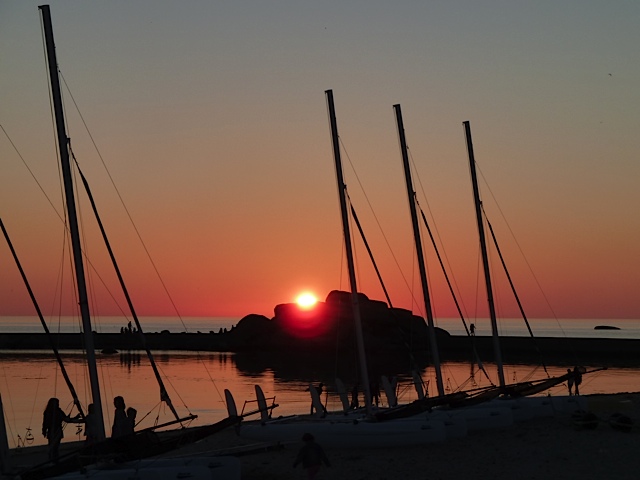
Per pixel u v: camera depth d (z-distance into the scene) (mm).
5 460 17531
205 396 48750
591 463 21547
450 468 21688
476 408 29125
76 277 21469
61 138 22266
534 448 23875
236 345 101500
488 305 36938
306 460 19500
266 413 27000
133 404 44750
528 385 34875
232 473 20156
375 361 84125
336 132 29172
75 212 21922
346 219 28438
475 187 38594
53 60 22531
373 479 20656
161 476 18641
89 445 19438
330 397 47125
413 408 27094
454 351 94938
